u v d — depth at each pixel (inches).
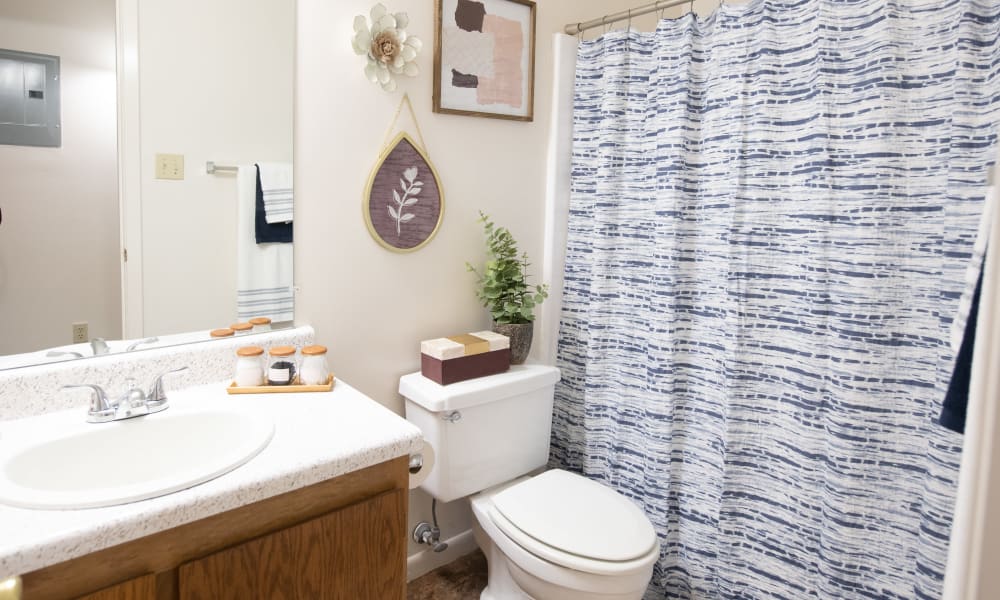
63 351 48.8
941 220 51.8
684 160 68.7
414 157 68.3
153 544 34.6
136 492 34.6
